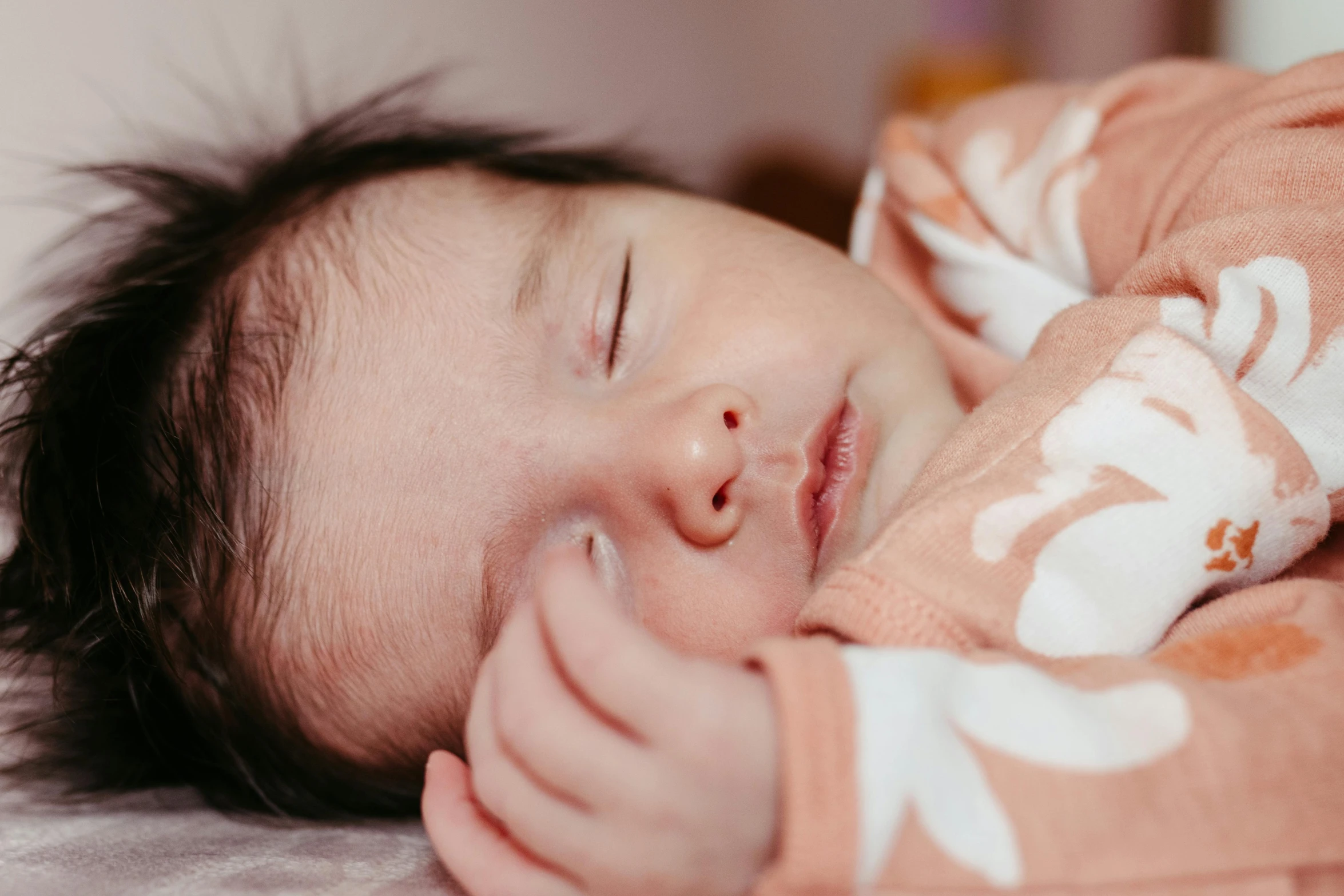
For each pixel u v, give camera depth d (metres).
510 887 0.45
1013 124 0.94
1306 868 0.38
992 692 0.41
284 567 0.68
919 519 0.50
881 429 0.70
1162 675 0.42
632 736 0.40
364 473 0.67
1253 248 0.57
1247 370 0.56
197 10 1.18
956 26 2.05
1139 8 1.73
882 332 0.74
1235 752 0.39
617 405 0.67
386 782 0.74
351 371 0.69
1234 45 1.43
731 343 0.70
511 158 1.00
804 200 1.80
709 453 0.61
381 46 1.36
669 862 0.39
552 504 0.65
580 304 0.72
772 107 2.09
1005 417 0.57
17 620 0.80
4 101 1.01
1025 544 0.50
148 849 0.61
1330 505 0.55
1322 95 0.67
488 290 0.72
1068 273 0.86
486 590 0.66
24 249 1.02
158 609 0.71
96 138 1.07
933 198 0.95
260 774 0.75
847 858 0.36
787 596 0.63
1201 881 0.37
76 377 0.76
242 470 0.69
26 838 0.65
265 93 1.24
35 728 0.82
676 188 1.07
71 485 0.74
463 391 0.68
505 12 1.54
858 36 2.12
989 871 0.37
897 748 0.38
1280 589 0.50
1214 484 0.51
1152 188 0.79
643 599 0.64
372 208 0.80
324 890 0.51
